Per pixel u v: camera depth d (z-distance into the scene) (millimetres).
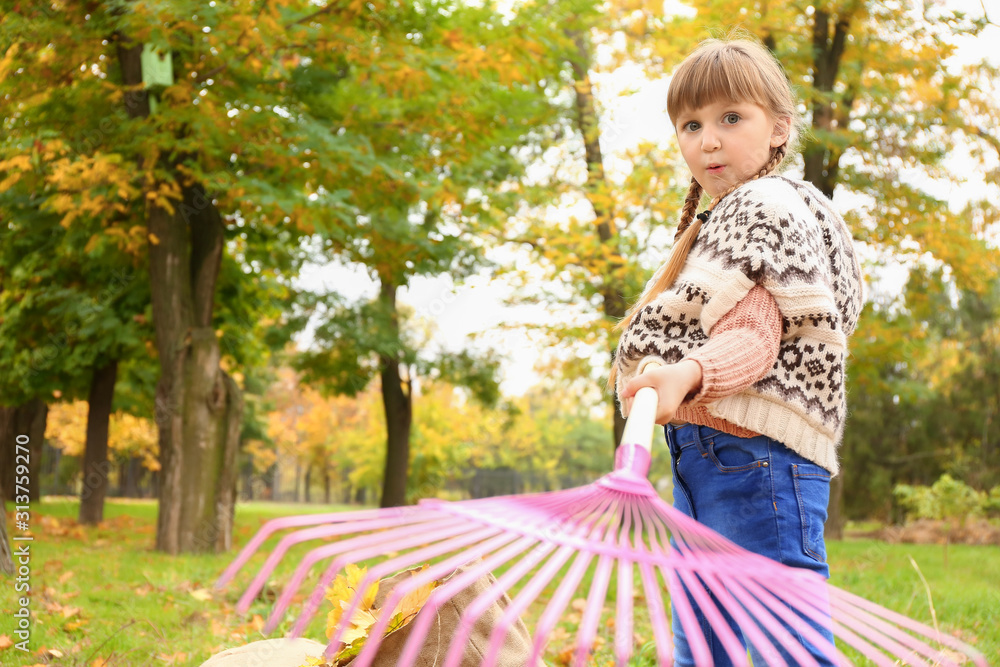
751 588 751
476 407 29016
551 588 5570
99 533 11727
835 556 10320
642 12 11555
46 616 4629
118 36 9062
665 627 586
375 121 10336
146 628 4500
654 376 1200
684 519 878
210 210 10094
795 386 1458
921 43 10531
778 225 1429
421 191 10031
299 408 40312
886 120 11586
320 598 683
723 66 1583
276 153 8664
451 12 10180
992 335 19406
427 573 662
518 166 13211
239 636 4027
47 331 13703
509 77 9125
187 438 9336
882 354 11875
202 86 9062
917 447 19766
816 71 10945
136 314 12219
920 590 6273
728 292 1389
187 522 9188
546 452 49062
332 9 8852
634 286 11211
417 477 24453
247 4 7793
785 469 1494
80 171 8414
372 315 15695
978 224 12477
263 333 16328
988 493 17781
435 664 2043
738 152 1591
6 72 8164
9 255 12961
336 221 9688
